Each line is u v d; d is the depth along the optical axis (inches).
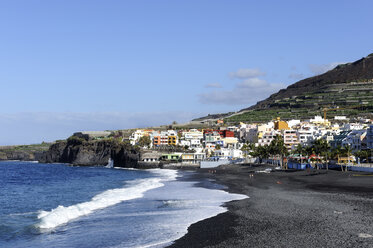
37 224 1886.1
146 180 4987.7
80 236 1638.8
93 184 4557.1
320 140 5890.8
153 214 2122.3
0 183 5024.6
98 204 2509.8
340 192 2856.8
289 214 1987.0
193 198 2810.0
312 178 4308.6
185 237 1576.0
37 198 3154.5
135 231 1705.2
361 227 1610.5
